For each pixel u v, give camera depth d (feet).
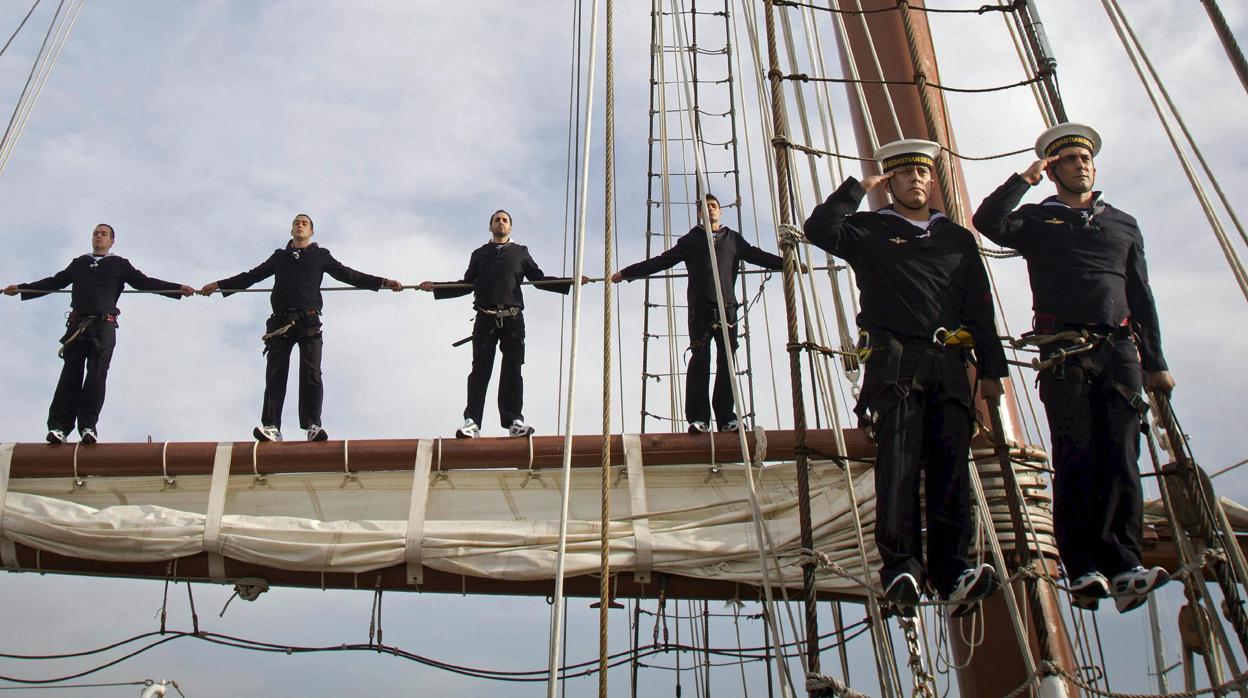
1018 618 21.11
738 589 29.40
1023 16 27.45
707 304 33.09
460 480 30.86
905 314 20.71
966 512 20.33
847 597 29.50
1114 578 19.67
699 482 30.50
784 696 21.91
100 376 33.78
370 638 30.60
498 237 35.50
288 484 31.01
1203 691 19.01
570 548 29.40
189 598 30.73
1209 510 20.79
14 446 31.19
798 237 23.02
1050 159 21.62
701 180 26.08
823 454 21.76
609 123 24.07
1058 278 20.81
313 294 34.99
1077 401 20.18
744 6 31.12
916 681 19.36
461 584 29.78
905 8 25.94
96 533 29.78
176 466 30.99
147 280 35.55
